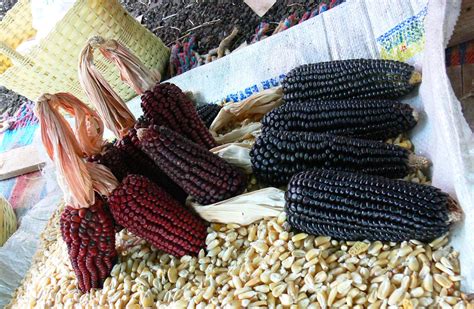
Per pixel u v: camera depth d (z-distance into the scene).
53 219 2.46
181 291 1.67
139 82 1.92
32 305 1.98
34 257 2.38
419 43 1.91
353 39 2.15
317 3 2.77
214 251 1.74
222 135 2.25
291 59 2.31
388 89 1.90
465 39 2.02
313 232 1.59
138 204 1.64
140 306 1.67
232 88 2.46
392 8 2.00
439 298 1.35
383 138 1.88
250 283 1.55
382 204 1.43
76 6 2.49
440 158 1.53
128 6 3.66
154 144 1.66
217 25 3.10
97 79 1.84
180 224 1.72
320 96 2.03
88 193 1.62
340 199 1.49
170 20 3.35
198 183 1.75
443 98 1.30
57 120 1.56
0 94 3.98
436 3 1.40
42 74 2.64
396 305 1.37
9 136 3.55
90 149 1.84
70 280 1.92
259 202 1.71
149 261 1.81
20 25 2.98
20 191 3.12
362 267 1.47
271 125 1.96
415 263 1.42
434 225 1.39
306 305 1.45
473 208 1.27
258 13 2.95
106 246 1.72
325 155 1.72
